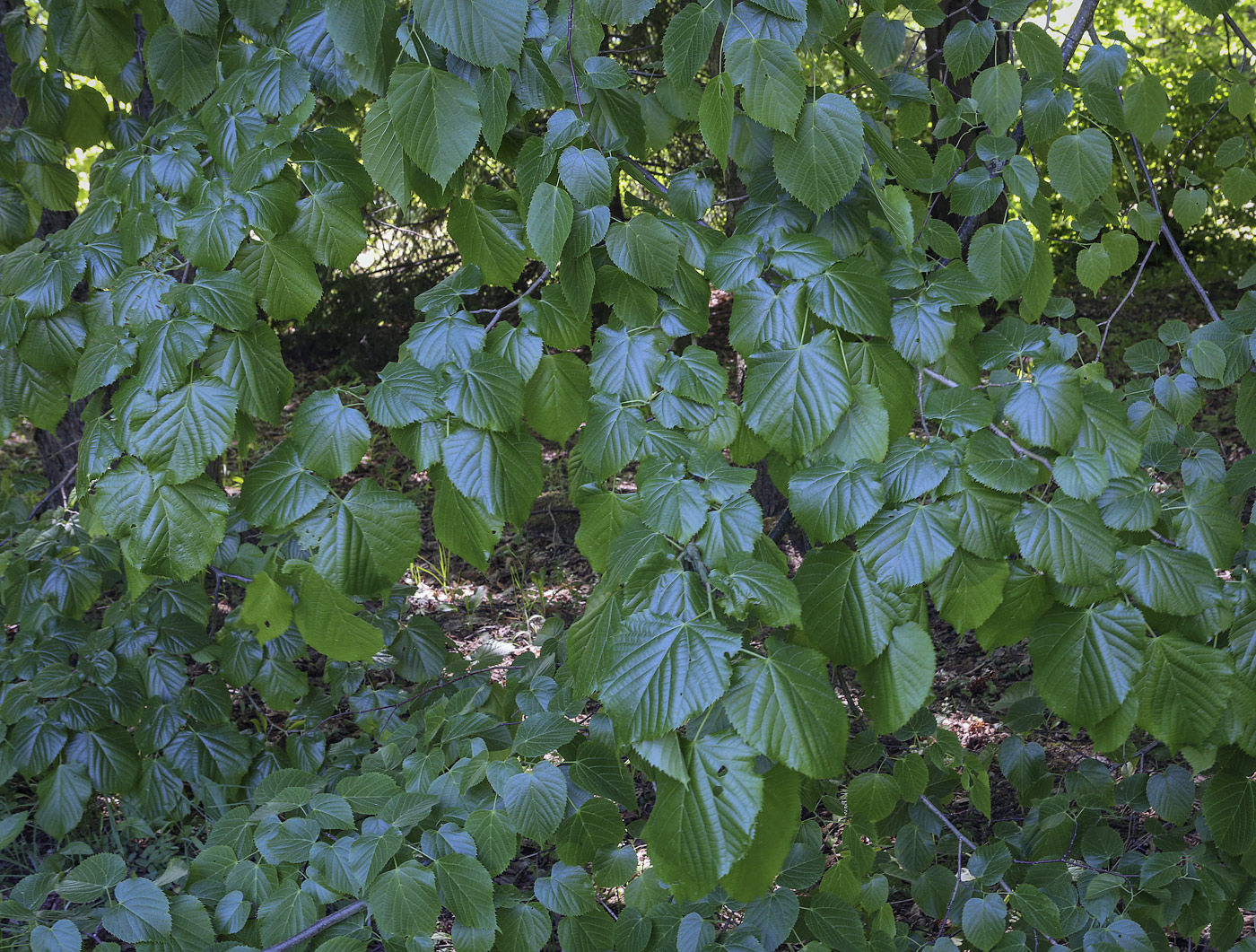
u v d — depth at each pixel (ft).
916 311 4.57
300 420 4.49
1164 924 6.76
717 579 4.05
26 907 5.87
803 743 3.75
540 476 4.60
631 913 5.63
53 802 8.53
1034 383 4.55
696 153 18.53
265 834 5.65
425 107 4.38
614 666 3.86
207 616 9.13
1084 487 4.27
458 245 5.07
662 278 4.53
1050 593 4.61
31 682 8.56
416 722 8.95
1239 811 5.80
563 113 4.49
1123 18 27.32
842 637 4.34
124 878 5.88
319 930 5.27
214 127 4.96
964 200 5.50
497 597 16.60
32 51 6.82
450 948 8.25
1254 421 6.52
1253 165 7.01
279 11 5.16
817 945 5.73
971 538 4.40
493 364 4.44
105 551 9.11
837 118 4.39
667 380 4.57
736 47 4.32
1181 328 6.91
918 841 7.36
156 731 8.71
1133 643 4.48
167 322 4.49
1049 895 6.57
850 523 4.21
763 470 14.67
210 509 4.51
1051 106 5.62
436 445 4.47
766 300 4.46
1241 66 7.08
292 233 4.83
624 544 4.30
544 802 5.28
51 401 6.24
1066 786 7.58
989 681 13.38
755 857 3.91
